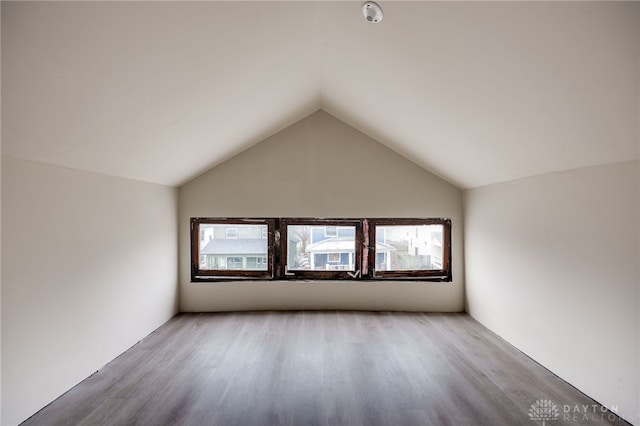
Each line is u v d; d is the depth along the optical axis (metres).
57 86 1.47
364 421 1.88
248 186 3.85
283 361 2.61
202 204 3.83
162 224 3.46
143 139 2.35
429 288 3.87
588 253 2.07
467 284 3.79
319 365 2.54
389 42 1.93
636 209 1.76
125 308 2.81
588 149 1.90
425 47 1.81
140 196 3.05
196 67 1.87
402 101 2.57
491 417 1.91
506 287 2.99
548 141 2.05
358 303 3.89
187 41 1.62
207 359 2.64
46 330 2.00
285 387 2.23
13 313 1.78
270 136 3.84
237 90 2.38
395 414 1.94
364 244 3.91
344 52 2.28
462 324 3.44
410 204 3.87
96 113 1.79
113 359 2.64
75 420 1.88
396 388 2.22
